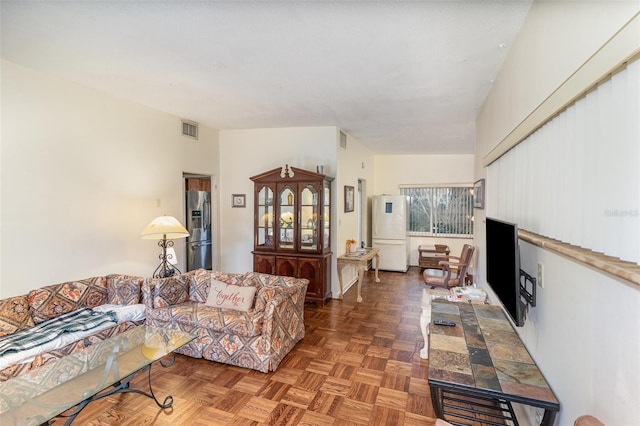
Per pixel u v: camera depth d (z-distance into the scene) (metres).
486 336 1.83
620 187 0.92
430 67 2.60
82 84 3.15
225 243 5.34
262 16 1.91
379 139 5.70
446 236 7.22
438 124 4.53
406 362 2.88
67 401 1.81
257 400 2.33
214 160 5.17
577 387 1.14
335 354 3.03
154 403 2.29
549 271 1.42
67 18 1.97
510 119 2.19
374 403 2.29
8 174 2.66
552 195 1.44
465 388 1.33
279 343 2.84
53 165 2.96
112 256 3.51
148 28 2.08
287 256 4.54
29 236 2.80
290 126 4.88
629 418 0.83
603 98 1.01
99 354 2.30
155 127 4.03
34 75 2.80
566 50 1.25
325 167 4.81
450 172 7.20
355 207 5.87
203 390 2.45
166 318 3.01
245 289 3.17
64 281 3.05
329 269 4.77
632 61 0.85
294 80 2.95
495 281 2.19
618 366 0.88
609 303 0.93
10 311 2.50
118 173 3.57
